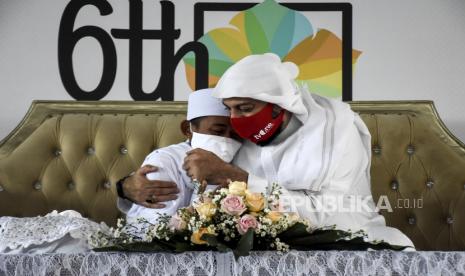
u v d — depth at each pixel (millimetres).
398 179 5992
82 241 3889
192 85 6488
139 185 4195
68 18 6543
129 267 3197
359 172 4500
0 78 6492
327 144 4312
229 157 4430
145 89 6488
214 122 4406
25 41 6527
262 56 4336
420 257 3195
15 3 6539
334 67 6477
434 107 6102
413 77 6473
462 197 5926
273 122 4250
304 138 4352
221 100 4352
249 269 3195
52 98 6492
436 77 6473
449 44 6488
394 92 6465
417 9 6512
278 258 3205
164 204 4219
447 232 5930
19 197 5996
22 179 6020
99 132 6074
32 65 6512
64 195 6031
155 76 6492
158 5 6543
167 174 4309
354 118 4598
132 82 6492
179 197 4289
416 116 6102
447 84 6461
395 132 6023
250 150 4496
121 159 6035
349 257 3205
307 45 6492
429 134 6023
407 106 6121
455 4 6500
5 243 3828
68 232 3877
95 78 6504
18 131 6129
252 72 4195
